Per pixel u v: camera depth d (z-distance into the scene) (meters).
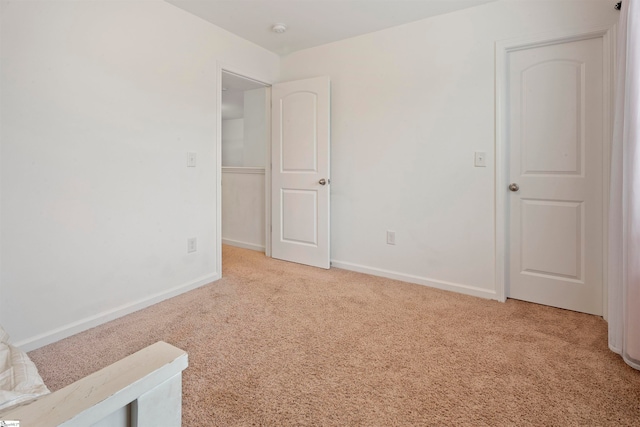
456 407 1.34
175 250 2.57
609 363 1.64
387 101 2.90
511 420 1.27
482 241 2.55
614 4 2.04
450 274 2.70
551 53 2.29
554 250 2.35
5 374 0.85
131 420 0.55
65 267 1.94
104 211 2.11
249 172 4.09
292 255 3.52
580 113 2.22
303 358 1.70
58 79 1.87
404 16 2.64
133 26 2.21
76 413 0.47
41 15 1.79
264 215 3.97
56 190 1.88
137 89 2.25
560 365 1.63
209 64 2.76
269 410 1.32
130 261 2.27
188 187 2.64
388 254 3.00
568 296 2.32
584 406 1.34
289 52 3.46
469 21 2.50
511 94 2.43
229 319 2.15
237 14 2.61
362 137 3.06
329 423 1.25
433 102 2.69
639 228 1.54
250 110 4.54
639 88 1.52
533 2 2.28
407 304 2.40
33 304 1.82
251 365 1.63
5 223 1.71
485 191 2.52
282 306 2.36
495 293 2.51
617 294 1.72
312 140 3.28
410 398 1.39
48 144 1.84
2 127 1.67
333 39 3.10
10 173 1.71
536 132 2.36
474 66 2.50
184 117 2.58
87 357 1.72
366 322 2.11
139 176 2.29
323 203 3.25
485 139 2.49
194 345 1.83
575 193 2.26
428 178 2.75
